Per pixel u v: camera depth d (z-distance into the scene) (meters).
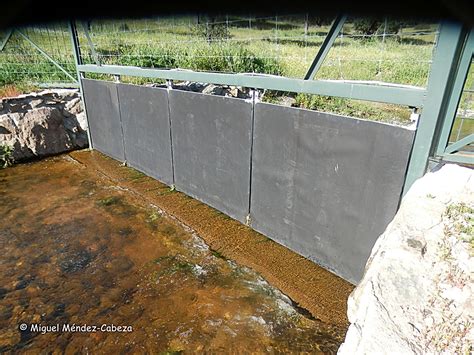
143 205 3.54
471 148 1.91
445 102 1.75
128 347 1.94
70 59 5.82
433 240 1.44
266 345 1.94
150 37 5.88
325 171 2.32
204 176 3.41
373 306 1.20
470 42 1.61
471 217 1.53
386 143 1.95
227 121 2.94
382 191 2.04
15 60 5.73
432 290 1.23
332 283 2.41
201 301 2.27
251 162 2.86
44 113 4.93
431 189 1.72
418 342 1.06
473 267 1.30
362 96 2.05
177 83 4.91
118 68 4.04
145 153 4.17
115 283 2.44
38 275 2.52
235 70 5.35
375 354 1.04
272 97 4.70
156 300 2.28
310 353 1.89
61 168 4.57
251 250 2.79
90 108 4.95
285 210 2.70
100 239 2.95
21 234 3.02
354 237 2.27
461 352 1.02
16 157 4.72
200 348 1.93
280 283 2.42
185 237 2.98
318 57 2.26
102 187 3.98
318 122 2.26
